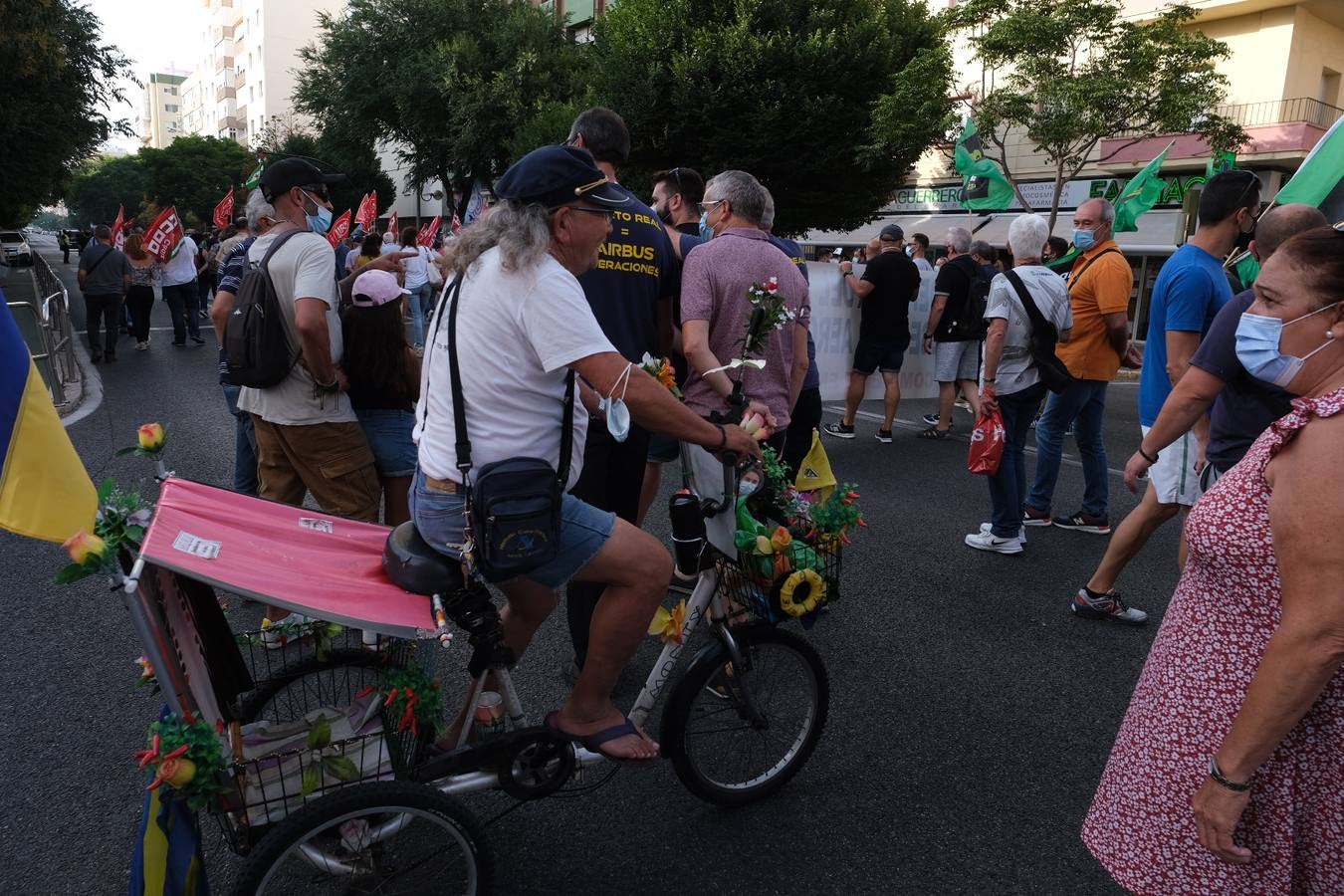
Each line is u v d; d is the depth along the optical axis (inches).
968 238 325.4
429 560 88.1
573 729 96.4
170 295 528.7
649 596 92.4
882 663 153.0
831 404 411.8
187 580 87.4
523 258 81.9
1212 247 149.5
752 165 707.4
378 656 105.3
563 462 88.6
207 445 289.3
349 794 80.1
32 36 740.7
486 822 110.1
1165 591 185.6
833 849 106.7
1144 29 568.1
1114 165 797.9
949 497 253.6
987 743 129.6
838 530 108.5
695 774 108.4
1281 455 61.4
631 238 127.9
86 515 71.1
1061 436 222.7
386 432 151.9
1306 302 68.9
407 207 2060.8
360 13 1299.2
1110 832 73.9
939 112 615.2
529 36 1169.4
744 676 110.0
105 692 137.9
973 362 329.7
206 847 105.1
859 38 682.8
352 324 145.7
